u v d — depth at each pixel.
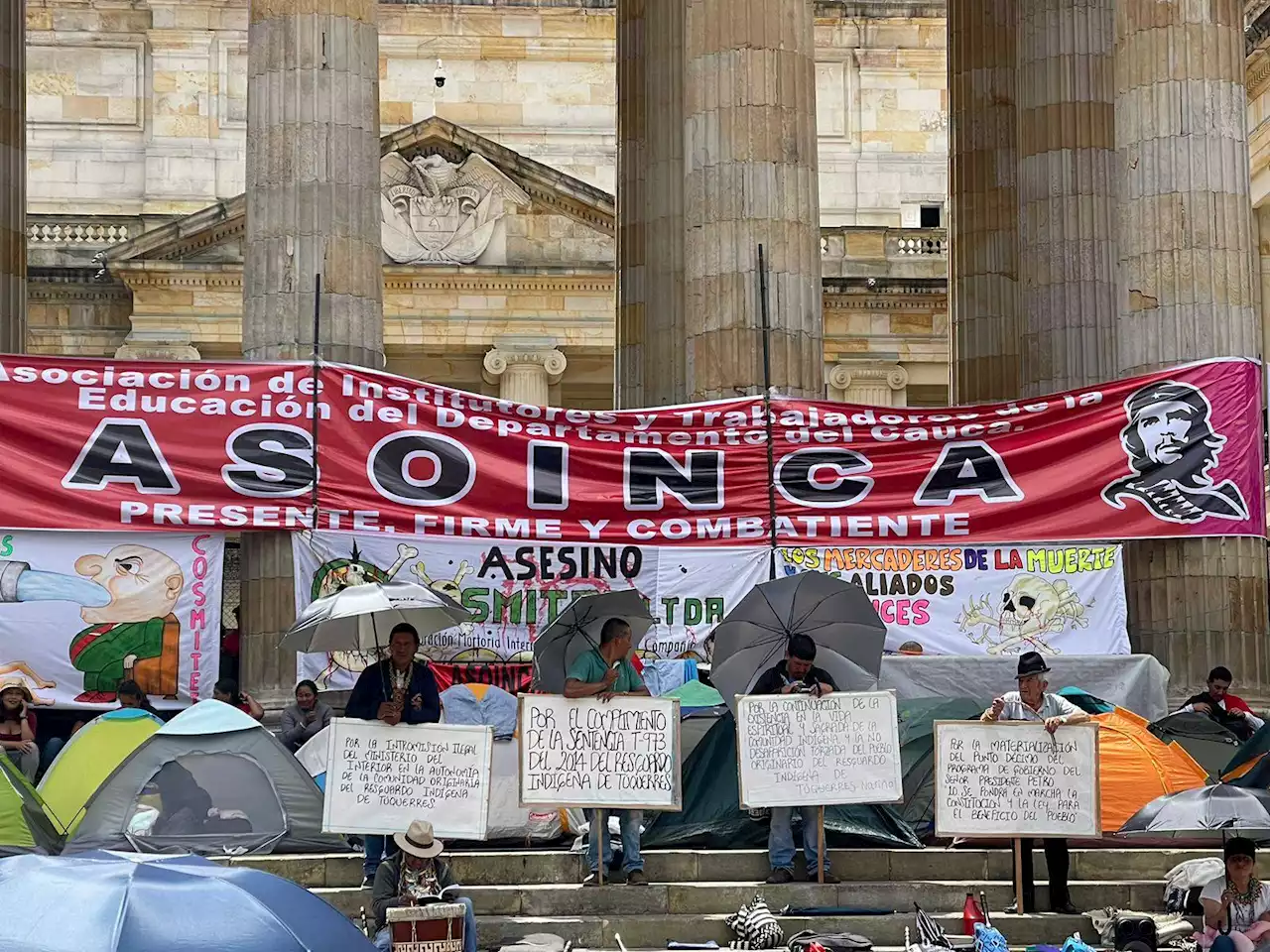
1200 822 19.73
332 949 13.85
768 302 28.30
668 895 21.20
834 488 27.94
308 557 27.03
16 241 33.62
